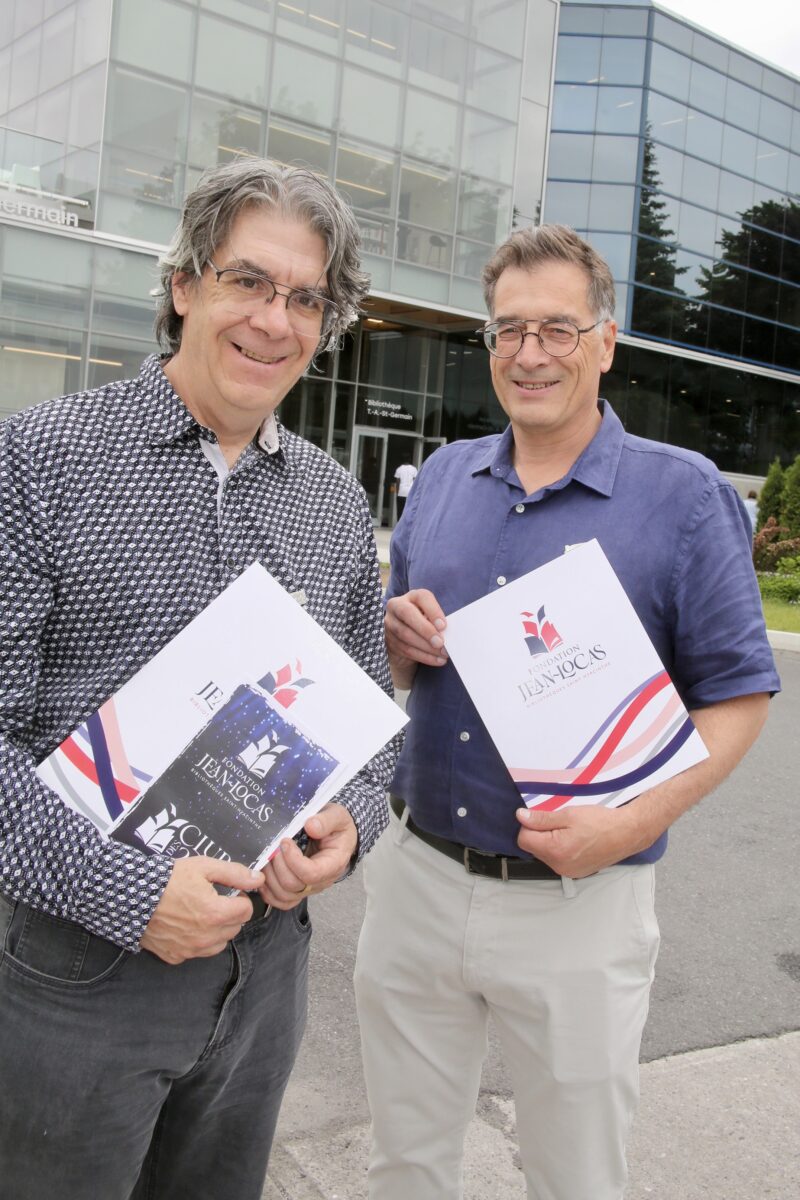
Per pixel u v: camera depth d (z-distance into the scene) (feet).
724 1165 7.61
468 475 6.53
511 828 5.82
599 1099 5.81
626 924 5.82
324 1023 9.53
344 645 5.44
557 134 81.66
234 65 56.03
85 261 53.47
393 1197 6.50
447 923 6.04
